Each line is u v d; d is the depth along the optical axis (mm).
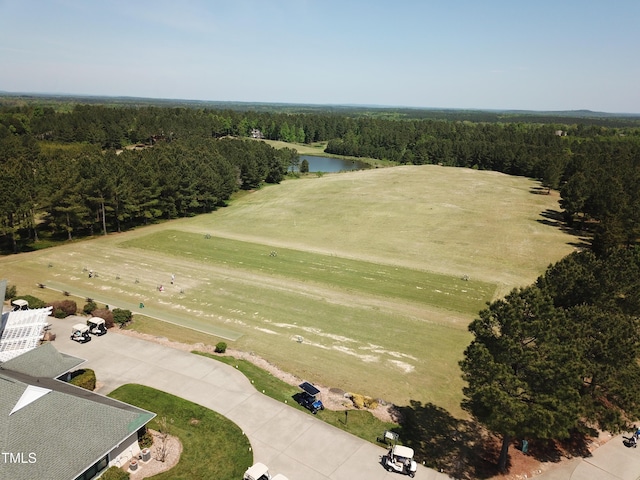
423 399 32406
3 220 63531
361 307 48344
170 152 100125
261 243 73125
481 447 27453
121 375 33844
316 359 37531
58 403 24938
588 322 27344
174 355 37125
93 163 75250
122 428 24578
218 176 97000
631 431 26141
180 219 90312
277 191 116375
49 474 20812
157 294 51062
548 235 74688
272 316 45844
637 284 31062
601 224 62562
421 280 56531
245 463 25109
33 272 57562
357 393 32781
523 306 24453
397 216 88688
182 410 29609
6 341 34906
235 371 34719
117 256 65250
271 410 30078
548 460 26406
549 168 108000
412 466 24469
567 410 21359
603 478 25078
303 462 25359
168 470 24562
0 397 24359
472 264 62562
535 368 22297
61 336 40031
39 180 73125
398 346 40125
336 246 71562
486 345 24984
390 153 198500
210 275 57750
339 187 116312
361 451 26516
